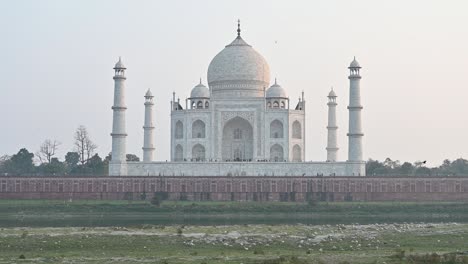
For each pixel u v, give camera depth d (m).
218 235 118.50
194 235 118.81
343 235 120.06
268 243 111.25
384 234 122.94
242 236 117.38
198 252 102.31
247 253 101.44
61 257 95.69
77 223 166.88
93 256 97.44
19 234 117.69
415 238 118.06
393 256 93.88
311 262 88.81
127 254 99.81
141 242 110.88
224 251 103.62
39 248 105.06
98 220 181.12
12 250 103.50
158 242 111.19
